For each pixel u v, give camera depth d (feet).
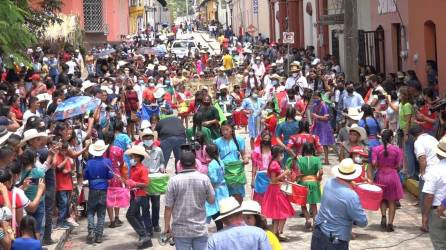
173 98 97.04
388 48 99.09
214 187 43.60
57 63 112.06
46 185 44.93
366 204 43.98
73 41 135.54
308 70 116.37
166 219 36.37
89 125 56.80
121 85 94.38
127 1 220.23
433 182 36.06
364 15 110.52
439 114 55.67
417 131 45.62
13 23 56.90
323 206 34.24
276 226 46.03
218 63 149.28
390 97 65.05
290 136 58.80
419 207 53.52
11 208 34.22
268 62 146.51
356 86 83.51
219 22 374.02
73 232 51.06
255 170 47.91
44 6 100.73
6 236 31.50
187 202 35.91
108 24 187.21
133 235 49.96
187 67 141.90
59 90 66.39
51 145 47.03
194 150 45.78
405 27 90.84
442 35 77.56
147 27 267.80
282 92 76.95
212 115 59.06
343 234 33.73
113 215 52.90
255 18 254.47
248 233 27.04
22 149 43.01
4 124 47.26
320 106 70.44
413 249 43.65
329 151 78.28
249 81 101.19
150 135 48.16
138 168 45.98
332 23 113.60
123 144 54.95
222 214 27.68
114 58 144.15
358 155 47.78
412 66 87.61
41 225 41.65
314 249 34.45
